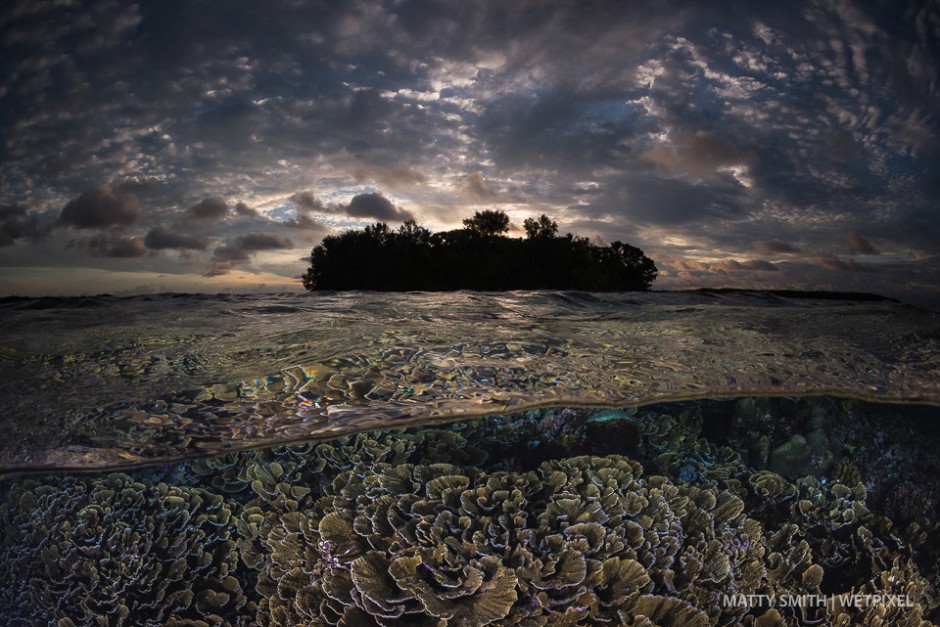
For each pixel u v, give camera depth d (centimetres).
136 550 340
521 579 293
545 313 538
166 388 314
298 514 348
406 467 358
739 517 355
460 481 342
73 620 323
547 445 389
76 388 312
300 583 321
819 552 367
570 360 359
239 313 522
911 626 342
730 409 418
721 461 400
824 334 443
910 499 398
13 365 346
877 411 428
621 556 314
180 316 502
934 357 392
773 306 626
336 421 283
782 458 405
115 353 369
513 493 336
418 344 381
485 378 327
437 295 729
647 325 468
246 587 337
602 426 395
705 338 423
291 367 340
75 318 493
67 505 354
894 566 368
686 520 349
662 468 390
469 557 302
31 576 339
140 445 262
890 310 580
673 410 412
